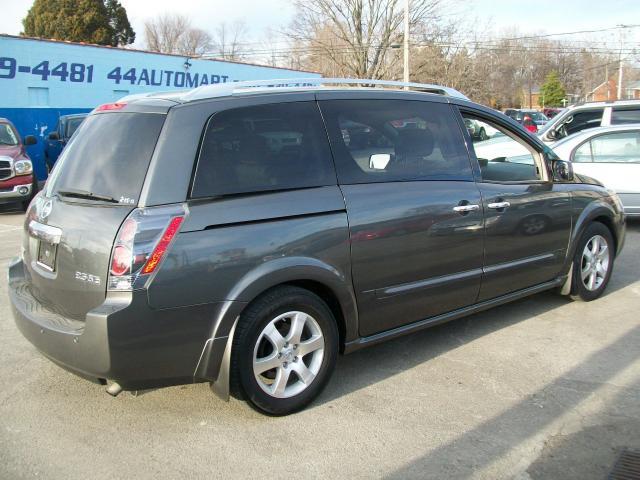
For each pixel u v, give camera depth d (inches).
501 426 135.5
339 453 125.3
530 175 198.8
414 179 160.6
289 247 134.0
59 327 126.5
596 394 149.9
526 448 126.4
